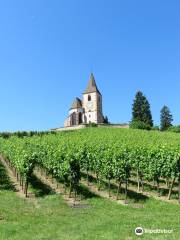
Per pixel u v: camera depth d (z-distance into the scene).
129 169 25.53
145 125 96.00
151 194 27.20
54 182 32.62
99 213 20.52
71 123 146.00
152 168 27.89
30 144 43.53
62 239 15.20
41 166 37.16
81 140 48.00
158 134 69.12
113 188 29.23
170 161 26.41
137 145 33.56
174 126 95.81
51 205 22.97
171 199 25.22
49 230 16.78
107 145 35.69
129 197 25.72
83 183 31.73
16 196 26.25
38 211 21.09
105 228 16.78
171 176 25.78
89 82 148.38
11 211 20.81
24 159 27.23
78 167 26.36
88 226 17.30
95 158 29.86
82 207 22.45
